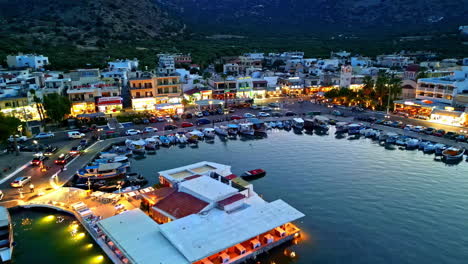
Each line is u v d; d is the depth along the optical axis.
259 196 59.53
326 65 198.88
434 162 76.69
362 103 133.00
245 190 55.69
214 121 110.06
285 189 63.19
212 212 47.12
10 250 43.44
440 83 116.38
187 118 115.19
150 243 40.56
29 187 60.50
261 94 153.00
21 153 79.25
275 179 67.94
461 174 69.31
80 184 63.31
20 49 191.50
